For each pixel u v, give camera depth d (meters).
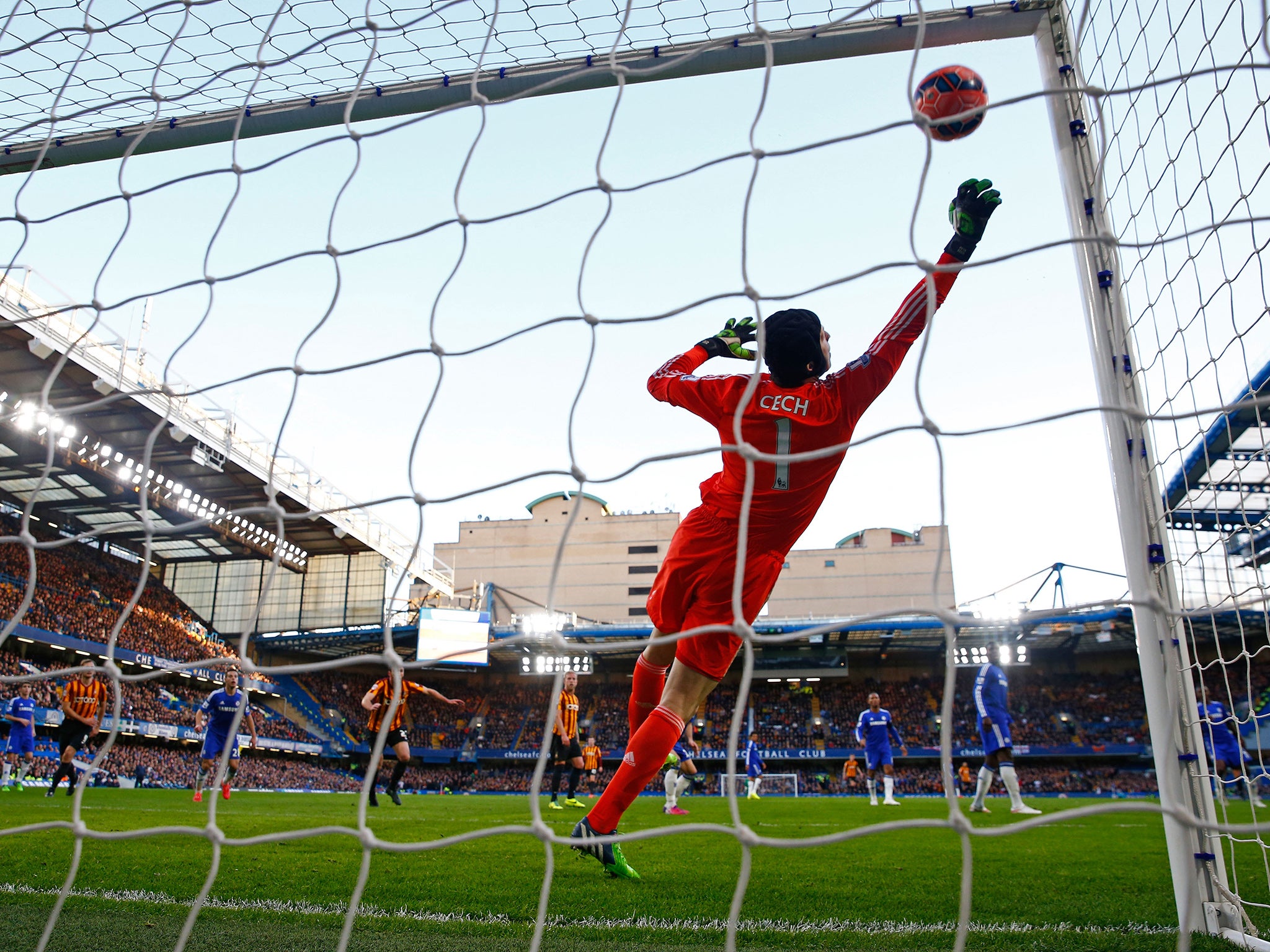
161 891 3.25
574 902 3.15
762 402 2.88
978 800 10.70
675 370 3.09
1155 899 3.40
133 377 24.64
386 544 40.94
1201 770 3.06
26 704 14.70
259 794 17.50
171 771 30.75
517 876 3.70
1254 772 3.31
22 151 4.78
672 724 3.07
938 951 2.53
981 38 3.83
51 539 33.47
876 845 5.53
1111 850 5.39
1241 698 14.20
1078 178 3.66
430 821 7.82
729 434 2.94
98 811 7.87
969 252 2.78
